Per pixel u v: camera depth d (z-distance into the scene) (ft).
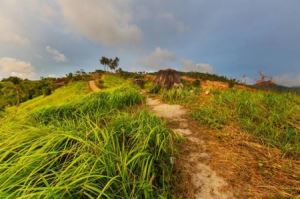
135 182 8.37
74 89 241.55
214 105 18.70
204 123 15.65
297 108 17.79
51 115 17.02
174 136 12.97
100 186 8.05
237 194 9.08
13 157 9.55
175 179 9.79
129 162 8.67
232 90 23.80
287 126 14.49
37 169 8.21
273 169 10.39
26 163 8.17
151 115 14.64
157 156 10.27
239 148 12.16
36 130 10.74
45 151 9.19
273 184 9.48
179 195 9.09
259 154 11.58
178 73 34.94
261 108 17.39
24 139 10.18
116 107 19.51
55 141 9.75
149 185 8.34
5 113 16.15
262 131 13.99
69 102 20.04
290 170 10.32
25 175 8.04
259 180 9.72
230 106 18.19
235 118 15.96
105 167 8.39
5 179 7.82
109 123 12.85
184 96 22.91
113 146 9.80
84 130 11.33
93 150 9.44
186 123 16.12
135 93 23.77
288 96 21.33
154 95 28.45
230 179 9.82
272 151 11.89
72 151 9.50
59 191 7.29
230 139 13.15
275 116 15.69
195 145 12.66
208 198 8.98
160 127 12.56
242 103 17.94
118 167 8.50
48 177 8.27
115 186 8.18
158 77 34.24
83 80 321.32
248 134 13.64
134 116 14.40
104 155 8.95
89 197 7.36
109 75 365.61
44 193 6.86
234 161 10.97
